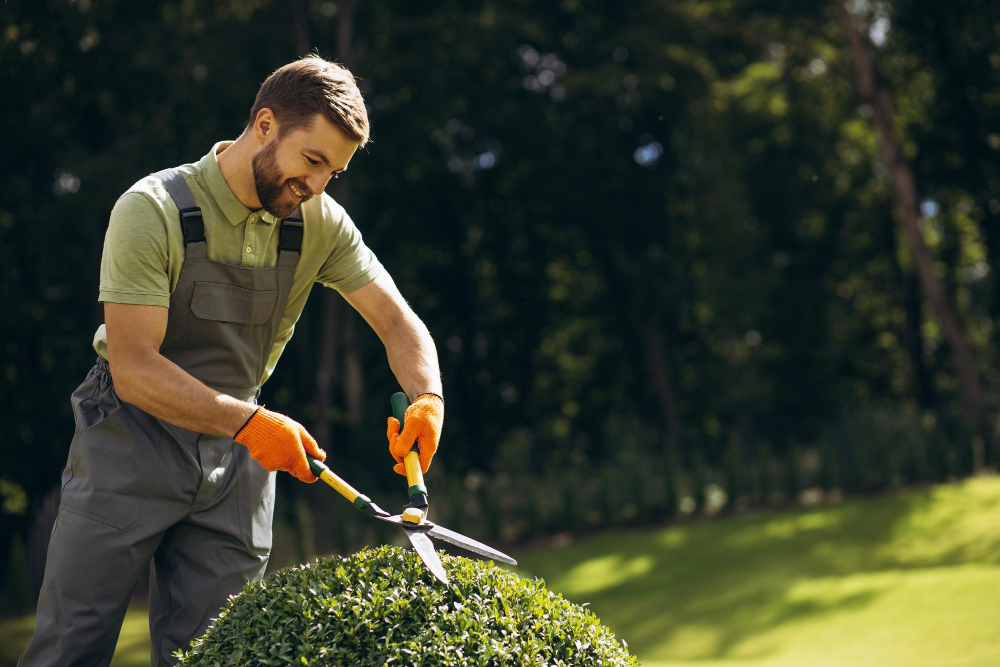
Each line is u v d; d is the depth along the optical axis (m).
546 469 18.41
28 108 14.66
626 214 19.33
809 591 10.30
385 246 19.66
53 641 2.10
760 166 21.38
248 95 16.33
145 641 9.54
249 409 1.99
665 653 9.08
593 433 22.20
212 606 2.21
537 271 21.09
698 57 18.97
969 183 18.98
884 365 23.94
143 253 2.03
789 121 21.09
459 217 20.69
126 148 15.23
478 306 21.12
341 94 2.03
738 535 14.33
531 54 19.92
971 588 9.09
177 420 2.01
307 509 15.88
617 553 14.16
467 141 19.56
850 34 17.69
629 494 16.06
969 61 18.09
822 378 22.19
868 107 19.55
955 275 23.48
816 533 13.87
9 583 12.65
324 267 2.35
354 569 1.91
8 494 16.05
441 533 1.95
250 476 2.26
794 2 18.38
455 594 1.87
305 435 2.02
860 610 9.20
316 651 1.76
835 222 22.31
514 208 20.58
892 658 7.59
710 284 19.91
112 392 2.16
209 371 2.20
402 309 2.41
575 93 18.91
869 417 17.61
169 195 2.09
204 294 2.13
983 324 23.98
